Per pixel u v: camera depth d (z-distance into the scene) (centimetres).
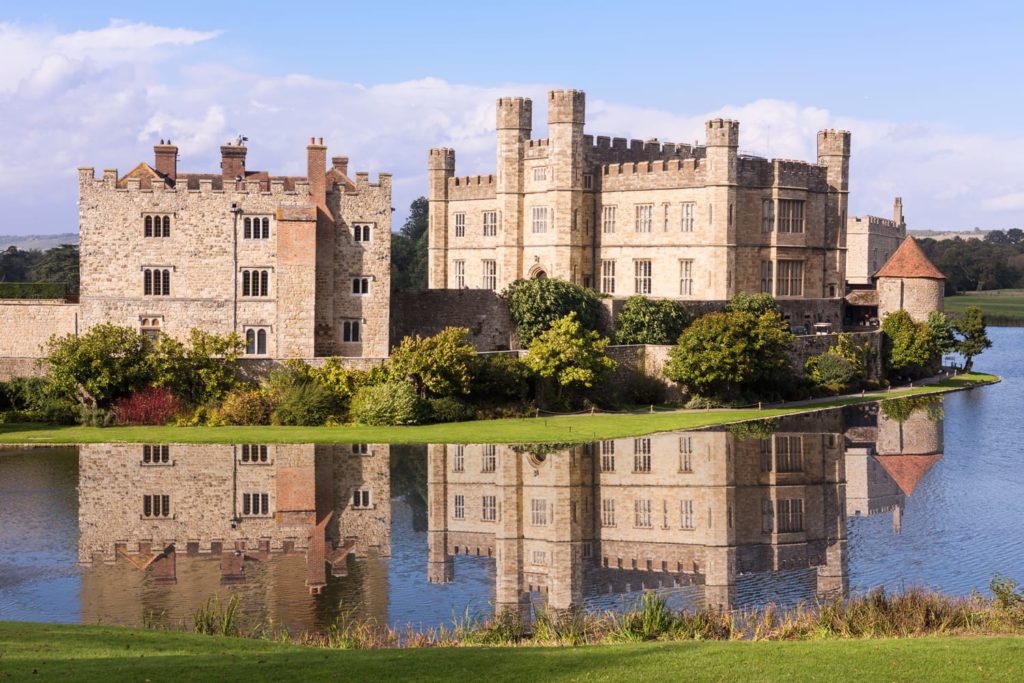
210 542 5134
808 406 9612
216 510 5678
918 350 11500
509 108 11612
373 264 8938
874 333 11319
